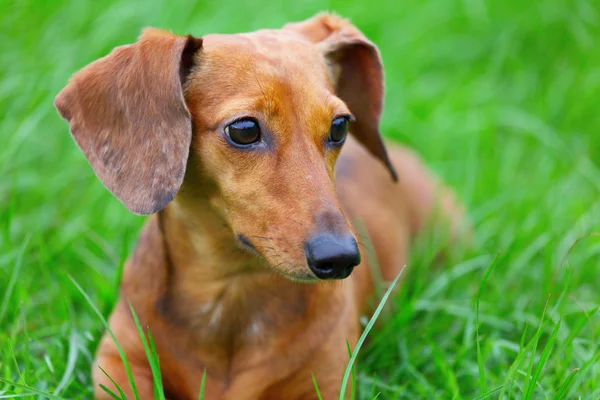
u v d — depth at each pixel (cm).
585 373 432
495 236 605
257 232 367
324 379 409
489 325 511
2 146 612
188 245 405
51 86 639
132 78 377
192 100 381
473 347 487
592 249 574
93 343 473
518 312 510
